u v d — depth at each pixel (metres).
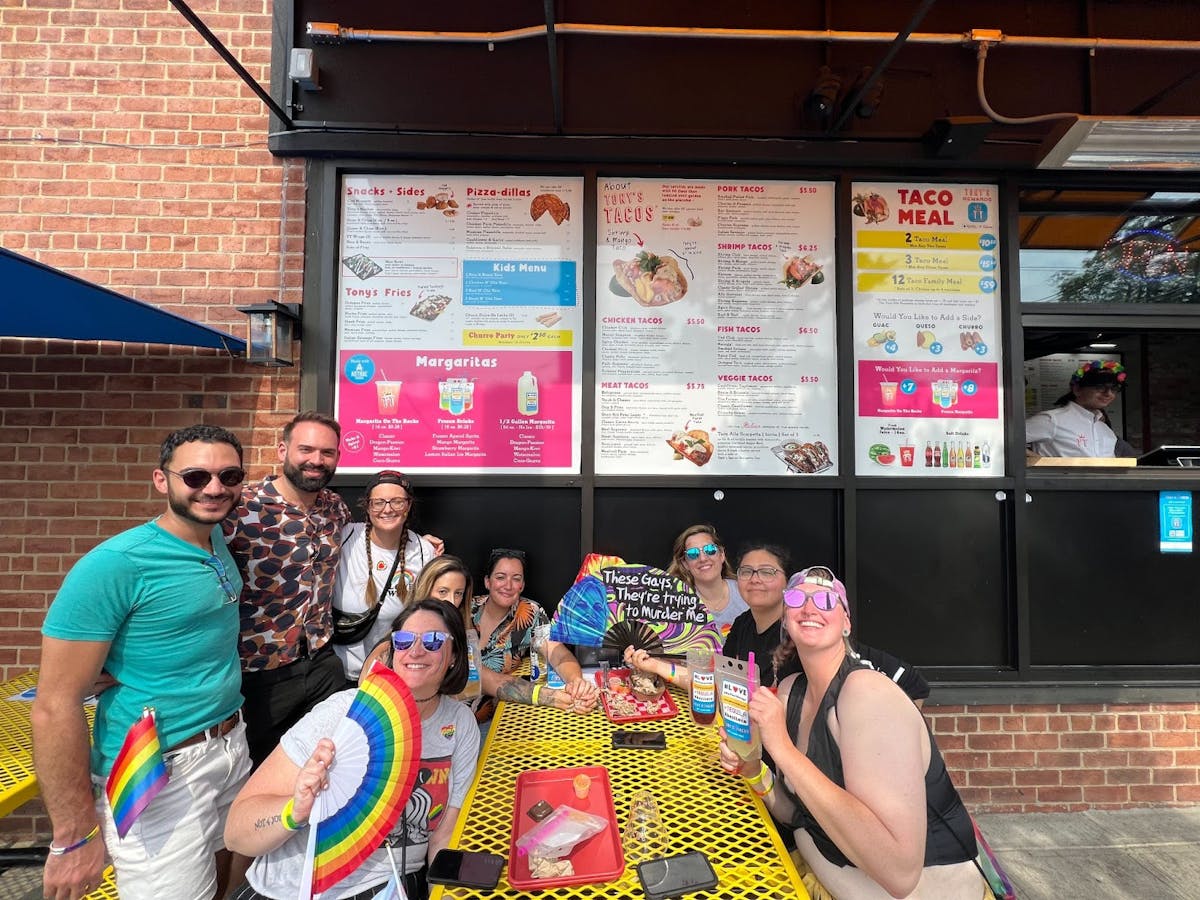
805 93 3.44
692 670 2.27
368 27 3.41
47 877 1.62
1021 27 3.50
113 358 3.29
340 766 1.40
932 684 3.28
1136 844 2.98
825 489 3.40
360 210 3.41
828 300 3.46
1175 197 3.61
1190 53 3.53
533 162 3.41
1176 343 5.14
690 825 1.66
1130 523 3.43
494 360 3.39
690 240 3.45
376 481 2.56
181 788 1.82
